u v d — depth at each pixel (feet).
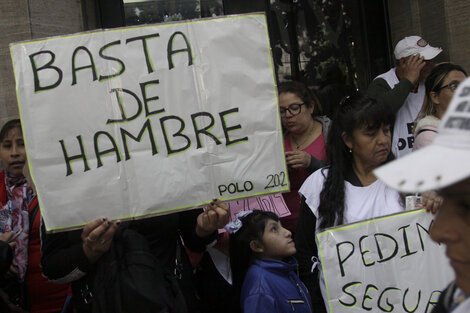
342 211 8.23
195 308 10.46
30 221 10.39
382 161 8.33
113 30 8.28
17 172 10.53
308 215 8.79
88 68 8.21
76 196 8.10
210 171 8.30
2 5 12.51
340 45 16.34
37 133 8.11
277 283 8.86
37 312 10.36
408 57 12.45
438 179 2.81
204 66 8.34
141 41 8.30
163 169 8.23
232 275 10.18
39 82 8.14
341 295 7.82
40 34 12.75
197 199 8.28
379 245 7.85
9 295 10.00
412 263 7.80
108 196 8.14
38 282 10.34
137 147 8.21
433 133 9.39
